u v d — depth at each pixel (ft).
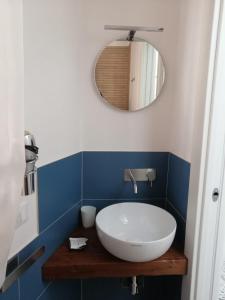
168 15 4.76
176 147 4.79
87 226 4.92
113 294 5.50
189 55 4.22
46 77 3.61
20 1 2.07
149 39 4.83
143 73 4.88
